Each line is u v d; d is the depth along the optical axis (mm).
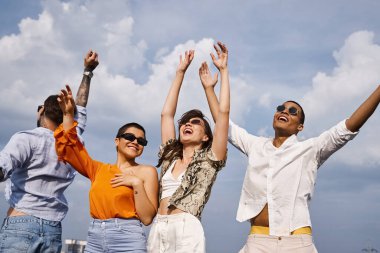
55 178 4117
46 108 4312
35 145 3988
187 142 4637
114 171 4289
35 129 4113
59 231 4117
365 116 4277
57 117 4297
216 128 4480
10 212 3938
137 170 4332
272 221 4398
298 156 4562
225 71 4727
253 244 4457
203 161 4414
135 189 4059
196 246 3982
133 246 3967
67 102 4156
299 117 4848
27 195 3945
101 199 4066
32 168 3994
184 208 4129
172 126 5078
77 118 4852
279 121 4828
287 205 4418
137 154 4441
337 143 4469
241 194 4742
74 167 4203
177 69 5340
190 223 4062
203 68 5227
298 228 4344
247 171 4773
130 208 4074
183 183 4250
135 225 4047
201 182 4305
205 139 4703
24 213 3908
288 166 4535
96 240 4035
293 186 4461
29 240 3848
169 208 4242
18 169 4004
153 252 4199
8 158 3744
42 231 3934
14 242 3811
